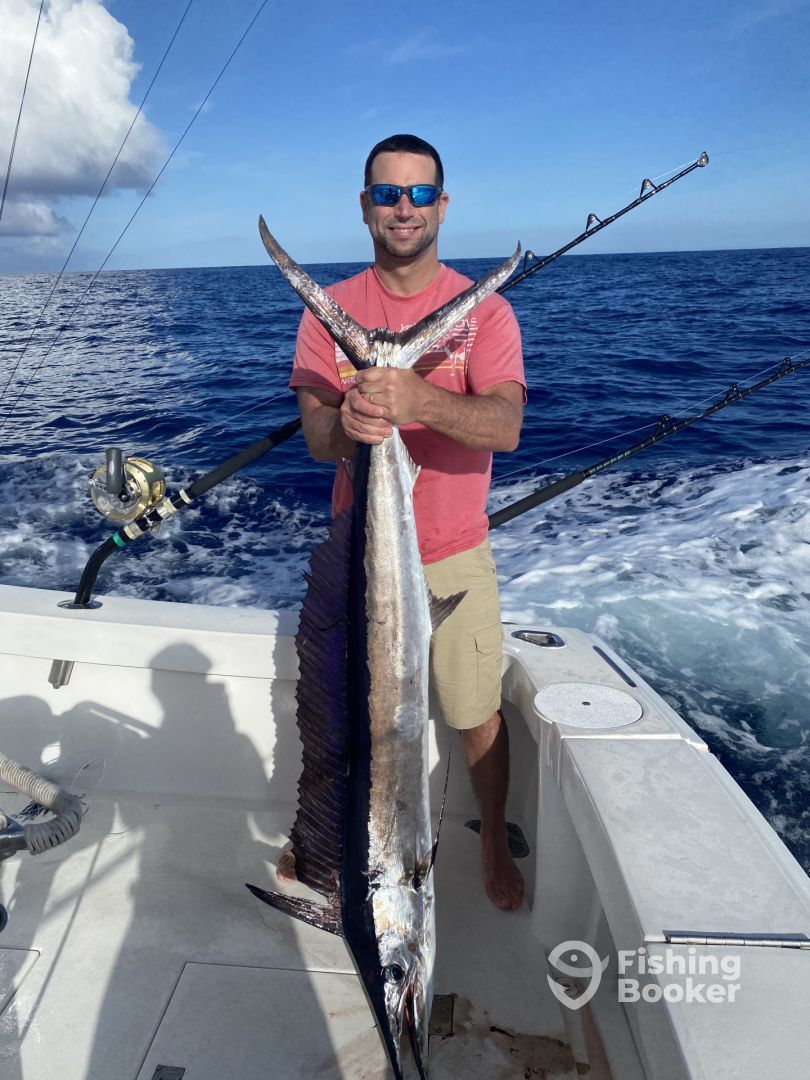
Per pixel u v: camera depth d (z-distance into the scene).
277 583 5.55
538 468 8.05
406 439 1.88
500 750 2.03
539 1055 1.60
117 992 1.74
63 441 9.42
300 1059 1.60
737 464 7.66
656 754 1.57
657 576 5.03
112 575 5.74
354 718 1.47
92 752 2.38
